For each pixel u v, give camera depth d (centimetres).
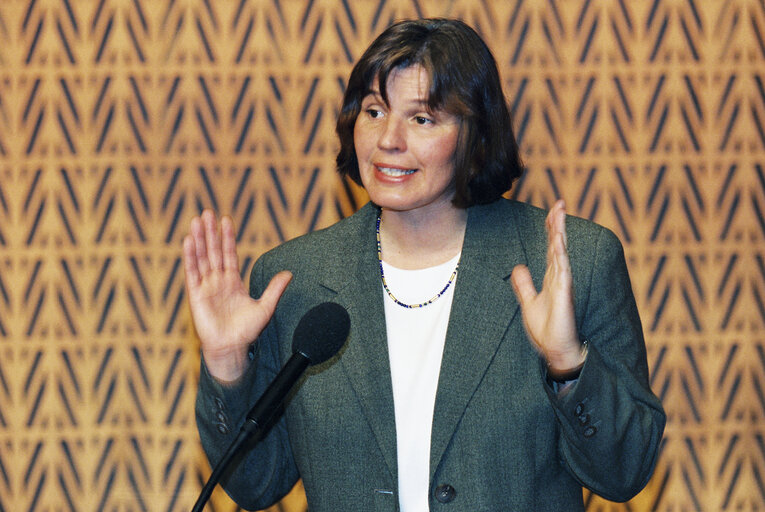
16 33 770
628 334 408
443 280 426
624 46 754
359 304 423
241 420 399
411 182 402
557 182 754
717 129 756
